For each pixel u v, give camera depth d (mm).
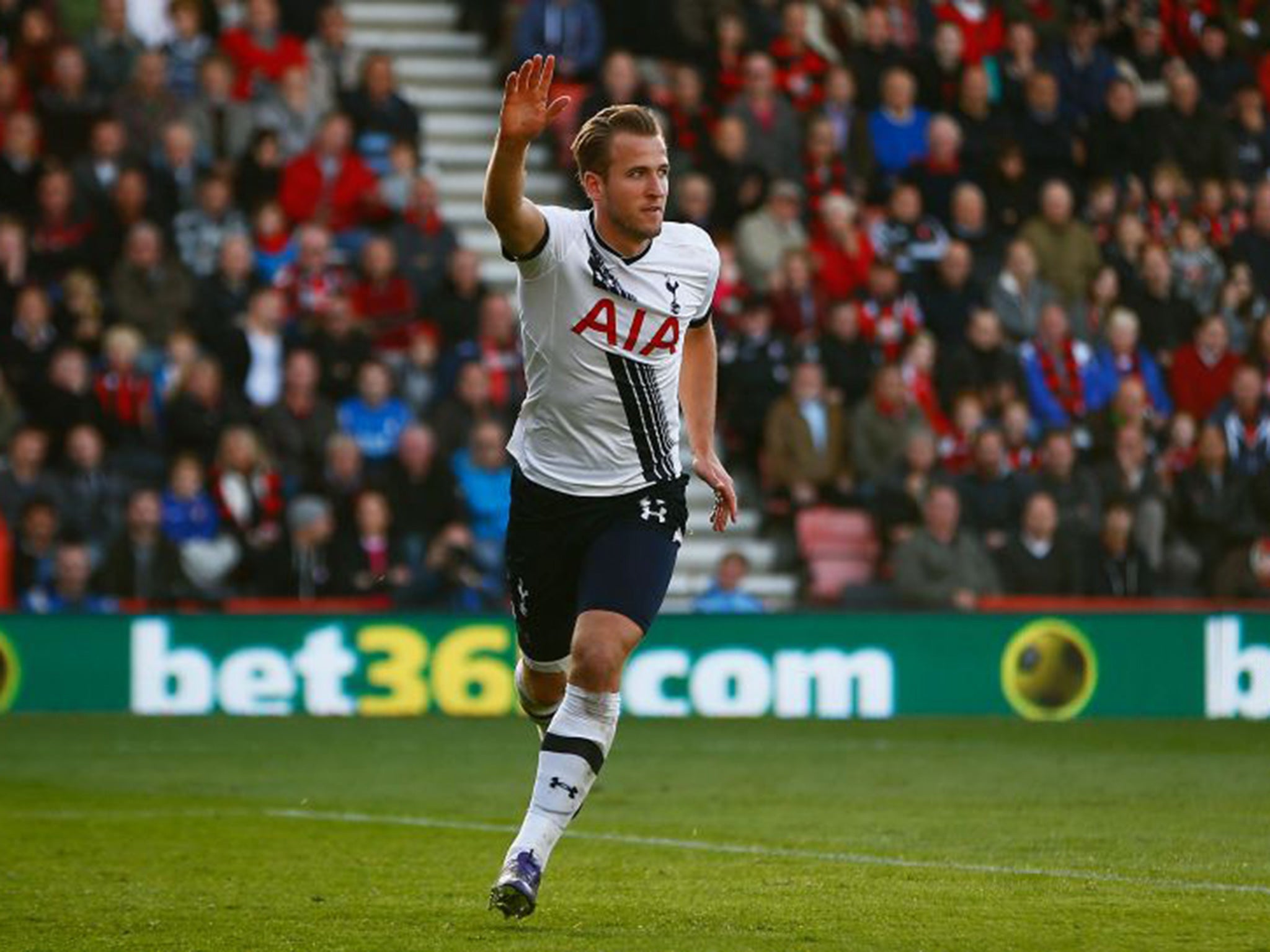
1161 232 48156
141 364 39625
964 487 40094
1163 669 38656
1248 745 32500
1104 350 44625
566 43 46094
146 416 38875
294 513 37312
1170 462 43188
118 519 37688
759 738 33188
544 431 15320
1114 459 42312
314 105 44719
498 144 14234
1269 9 54031
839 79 46375
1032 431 43188
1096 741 33000
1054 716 38344
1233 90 52125
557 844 20094
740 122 45031
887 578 40125
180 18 44719
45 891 16688
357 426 39750
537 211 14836
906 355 42406
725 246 42844
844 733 34250
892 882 17172
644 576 14938
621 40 47438
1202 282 47375
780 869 18094
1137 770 28234
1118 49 51719
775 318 42594
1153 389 45031
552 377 15148
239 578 37219
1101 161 48719
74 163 41625
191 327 39938
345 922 14836
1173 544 42250
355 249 43094
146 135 42562
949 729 35031
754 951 13469
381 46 50281
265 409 39031
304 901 16016
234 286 40500
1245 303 47656
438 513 38250
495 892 14016
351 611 36781
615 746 31609
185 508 37094
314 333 40344
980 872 17859
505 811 23297
